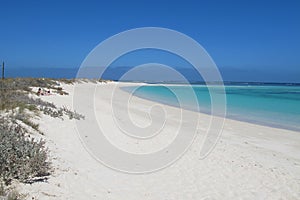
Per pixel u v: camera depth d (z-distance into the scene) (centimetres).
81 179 685
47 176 643
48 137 975
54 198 550
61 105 1902
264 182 838
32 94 2109
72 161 804
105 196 626
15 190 528
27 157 655
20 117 1020
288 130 1831
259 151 1246
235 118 2305
